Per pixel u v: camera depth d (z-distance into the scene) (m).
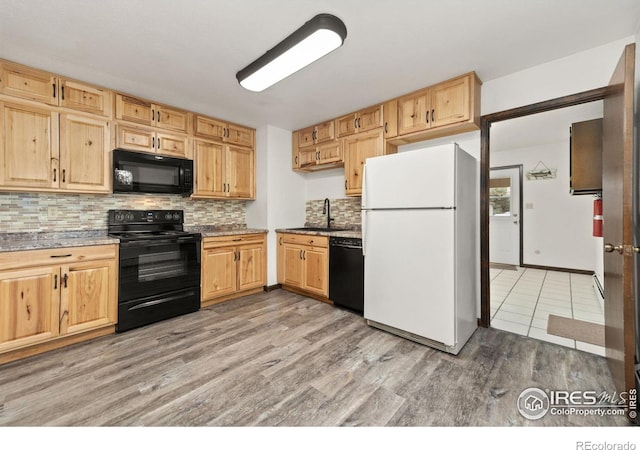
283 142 3.96
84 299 2.29
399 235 2.37
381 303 2.50
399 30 1.85
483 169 2.57
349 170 3.32
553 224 5.04
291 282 3.66
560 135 4.44
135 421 1.44
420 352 2.17
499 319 2.85
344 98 2.91
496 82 2.48
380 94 2.81
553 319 2.83
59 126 2.36
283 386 1.74
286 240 3.73
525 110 2.34
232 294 3.46
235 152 3.65
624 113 1.43
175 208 3.37
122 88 2.64
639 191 1.76
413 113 2.75
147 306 2.64
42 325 2.10
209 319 2.81
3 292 1.96
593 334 2.48
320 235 3.28
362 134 3.19
